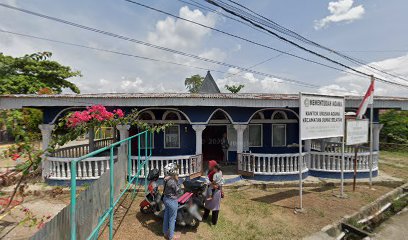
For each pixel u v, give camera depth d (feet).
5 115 11.69
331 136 26.58
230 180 30.48
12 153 11.84
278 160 31.78
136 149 38.40
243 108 32.55
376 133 38.04
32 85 78.38
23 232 17.39
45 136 30.58
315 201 25.82
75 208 10.07
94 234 12.45
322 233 18.93
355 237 20.31
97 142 44.73
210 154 42.27
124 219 19.98
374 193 28.96
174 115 38.06
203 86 59.21
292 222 20.74
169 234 16.81
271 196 27.20
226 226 19.71
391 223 23.85
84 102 28.96
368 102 30.32
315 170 34.19
